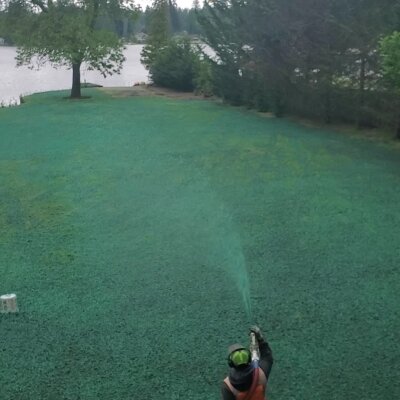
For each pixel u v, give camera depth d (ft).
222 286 27.35
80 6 106.93
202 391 19.70
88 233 35.06
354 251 31.04
